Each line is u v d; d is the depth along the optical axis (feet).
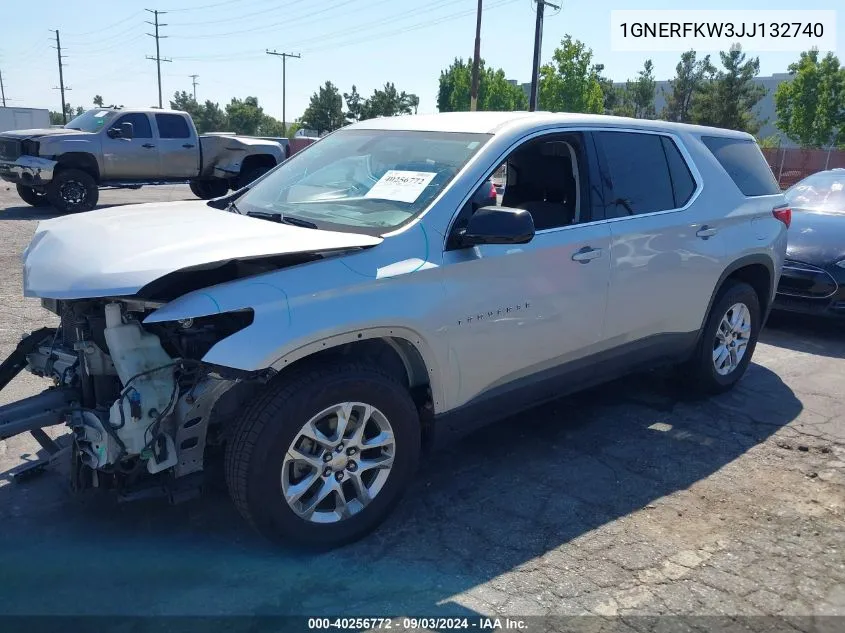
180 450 9.73
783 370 19.67
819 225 24.41
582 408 16.40
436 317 10.77
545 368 12.86
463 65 186.39
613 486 12.79
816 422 15.99
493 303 11.55
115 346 9.48
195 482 10.07
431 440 11.71
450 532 11.16
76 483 10.23
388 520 11.45
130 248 9.84
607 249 13.29
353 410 10.33
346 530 10.48
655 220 14.34
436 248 10.98
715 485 12.94
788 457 14.17
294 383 9.70
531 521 11.54
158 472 9.85
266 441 9.45
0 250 32.37
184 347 9.61
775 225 17.56
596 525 11.48
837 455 14.33
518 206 13.34
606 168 13.78
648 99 237.04
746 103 189.16
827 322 25.18
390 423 10.61
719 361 17.03
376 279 10.22
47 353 11.46
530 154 14.06
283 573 10.01
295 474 10.07
